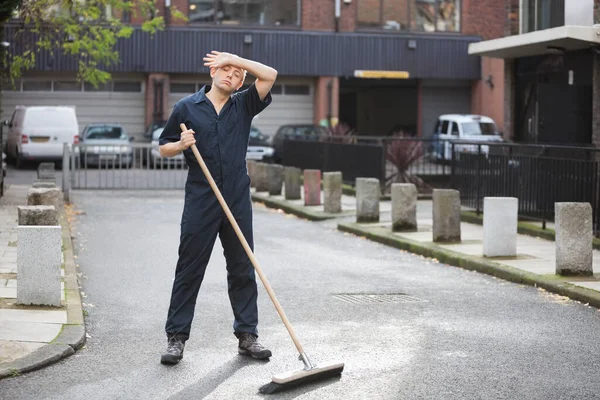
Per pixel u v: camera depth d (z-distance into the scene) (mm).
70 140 36344
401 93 46969
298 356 7586
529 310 9719
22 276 9000
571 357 7637
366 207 18109
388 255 14344
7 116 41688
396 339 8281
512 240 13102
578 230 11383
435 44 43875
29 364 7051
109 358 7508
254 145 37750
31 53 23797
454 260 13234
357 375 6996
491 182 17906
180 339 7469
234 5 42281
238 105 7445
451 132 38125
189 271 7441
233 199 7410
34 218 11227
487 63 44125
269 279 11805
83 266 12695
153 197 25000
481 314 9484
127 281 11453
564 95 19250
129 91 42656
